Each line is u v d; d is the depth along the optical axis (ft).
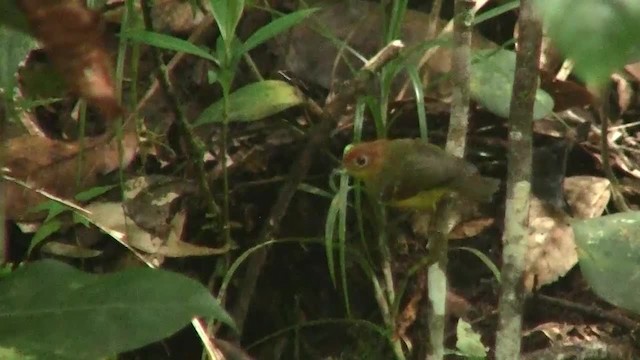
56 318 8.99
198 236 13.96
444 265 11.37
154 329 8.83
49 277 9.46
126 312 8.93
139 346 8.73
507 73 13.80
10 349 8.70
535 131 15.56
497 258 14.37
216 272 13.12
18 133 13.20
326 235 12.05
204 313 8.94
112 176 13.66
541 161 15.14
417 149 11.47
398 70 13.30
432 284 11.32
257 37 10.87
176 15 15.48
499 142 15.33
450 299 13.96
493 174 15.21
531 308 13.83
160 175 14.05
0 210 11.11
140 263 12.96
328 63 15.53
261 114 12.47
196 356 13.71
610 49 3.75
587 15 3.76
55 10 6.32
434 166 11.18
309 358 13.93
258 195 14.60
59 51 6.53
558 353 12.53
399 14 12.98
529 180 9.61
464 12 10.53
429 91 14.93
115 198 13.46
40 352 8.64
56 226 12.28
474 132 15.52
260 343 14.06
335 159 14.53
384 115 12.74
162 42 10.70
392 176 11.49
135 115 13.48
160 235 12.94
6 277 9.67
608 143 15.48
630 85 16.93
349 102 13.39
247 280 13.05
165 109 14.82
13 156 13.01
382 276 14.24
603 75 3.79
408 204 11.80
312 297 14.52
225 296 13.69
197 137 13.60
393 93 14.97
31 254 13.43
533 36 8.84
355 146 11.85
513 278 9.87
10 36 10.37
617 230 11.18
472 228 14.46
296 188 13.41
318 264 14.60
